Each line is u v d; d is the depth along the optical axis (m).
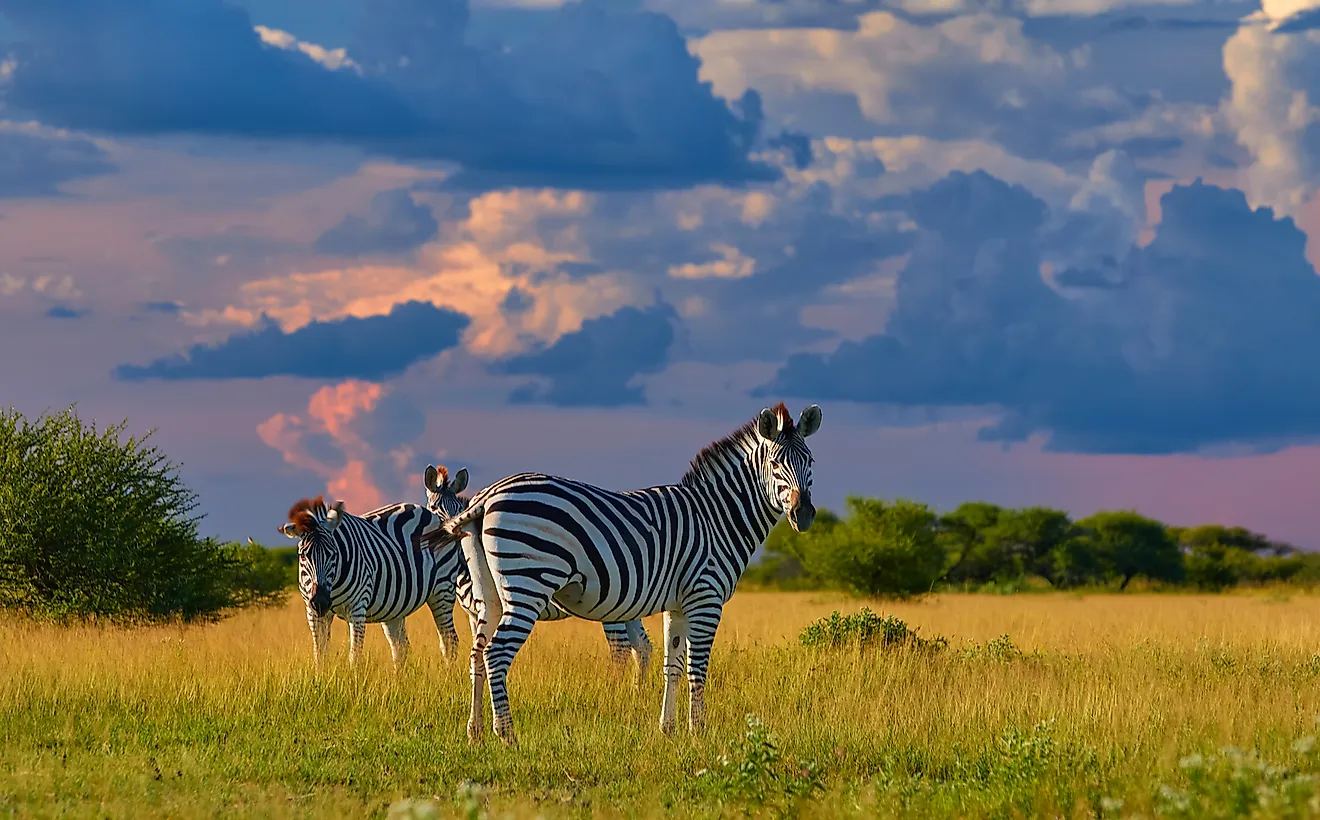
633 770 16.03
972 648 27.58
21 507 36.06
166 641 27.42
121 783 14.37
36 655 23.69
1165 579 132.50
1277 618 46.38
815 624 28.06
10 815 12.73
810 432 19.72
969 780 14.55
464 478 28.48
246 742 17.34
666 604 18.92
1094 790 13.41
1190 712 18.72
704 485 19.44
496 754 16.61
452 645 27.39
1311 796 11.77
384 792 14.77
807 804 13.24
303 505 24.78
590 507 18.03
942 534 128.00
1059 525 128.62
